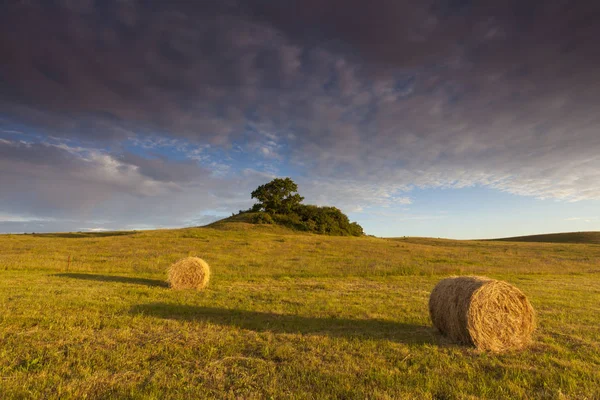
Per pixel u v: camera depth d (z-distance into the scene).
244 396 4.86
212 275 18.75
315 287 15.19
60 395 4.78
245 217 64.62
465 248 40.41
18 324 7.94
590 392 5.13
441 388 5.18
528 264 25.81
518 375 5.71
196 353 6.46
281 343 7.08
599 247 43.03
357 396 4.82
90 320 8.45
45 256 23.98
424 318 9.66
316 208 69.00
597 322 9.32
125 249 28.83
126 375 5.46
